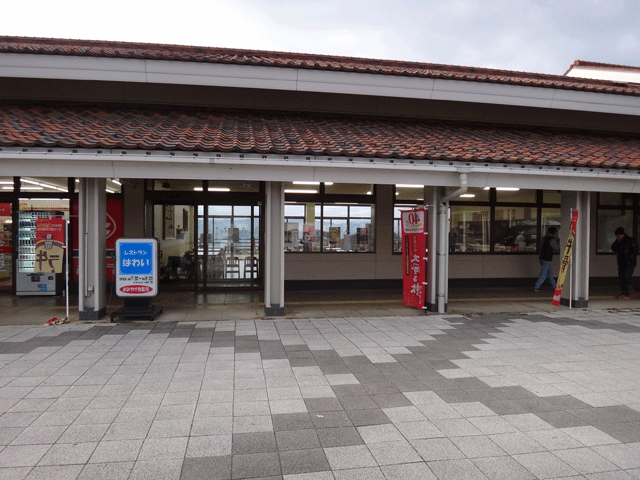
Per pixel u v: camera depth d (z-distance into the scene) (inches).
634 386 188.7
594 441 140.0
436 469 122.6
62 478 115.8
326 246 458.0
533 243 499.8
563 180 321.7
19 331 272.4
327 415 156.3
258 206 449.7
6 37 382.3
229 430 144.0
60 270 308.8
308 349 239.3
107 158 252.7
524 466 124.8
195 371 200.8
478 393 178.7
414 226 353.7
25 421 149.2
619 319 326.3
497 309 362.9
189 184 438.6
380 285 465.7
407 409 162.2
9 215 413.1
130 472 119.0
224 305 365.7
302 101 403.5
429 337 268.7
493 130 419.5
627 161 336.5
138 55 330.6
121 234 426.9
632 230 522.6
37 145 248.5
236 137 303.1
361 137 338.6
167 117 358.9
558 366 214.7
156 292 306.7
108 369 202.2
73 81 366.0
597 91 394.3
